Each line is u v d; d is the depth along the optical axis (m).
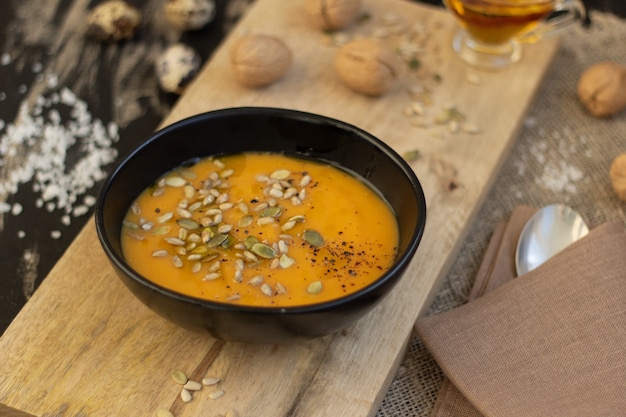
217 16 0.79
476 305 0.57
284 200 0.57
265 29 0.73
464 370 0.54
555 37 0.73
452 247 0.60
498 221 0.65
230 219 0.56
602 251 0.58
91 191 0.67
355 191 0.58
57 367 0.54
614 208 0.66
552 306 0.56
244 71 0.67
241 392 0.53
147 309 0.56
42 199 0.66
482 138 0.66
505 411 0.52
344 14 0.72
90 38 0.76
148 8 0.79
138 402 0.53
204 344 0.55
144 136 0.70
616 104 0.69
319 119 0.58
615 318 0.56
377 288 0.50
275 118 0.58
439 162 0.65
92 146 0.69
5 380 0.53
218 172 0.59
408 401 0.57
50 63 0.75
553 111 0.72
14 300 0.61
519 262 0.61
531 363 0.54
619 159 0.65
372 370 0.54
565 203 0.66
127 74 0.74
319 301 0.52
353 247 0.55
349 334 0.56
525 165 0.68
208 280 0.53
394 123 0.67
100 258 0.58
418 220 0.53
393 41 0.73
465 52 0.72
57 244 0.64
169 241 0.55
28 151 0.69
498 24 0.68
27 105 0.72
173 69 0.71
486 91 0.69
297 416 0.52
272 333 0.50
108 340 0.55
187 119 0.58
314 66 0.71
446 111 0.68
